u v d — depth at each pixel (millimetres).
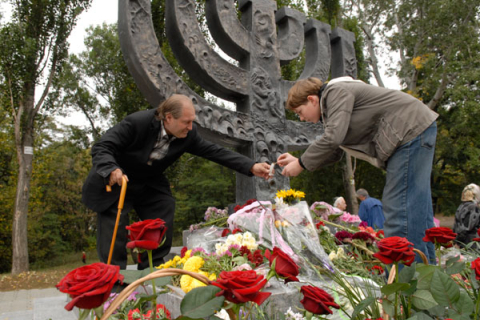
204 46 3670
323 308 810
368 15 17703
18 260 10062
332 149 1932
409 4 14883
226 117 3697
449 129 16719
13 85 10227
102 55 15812
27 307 4484
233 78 3883
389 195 1939
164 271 742
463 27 13555
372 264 1894
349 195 12781
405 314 1025
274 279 1583
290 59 4379
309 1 11328
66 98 16094
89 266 666
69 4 10547
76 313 2549
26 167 10516
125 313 1419
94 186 2258
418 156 1863
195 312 697
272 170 2402
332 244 2336
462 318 916
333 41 4992
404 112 1896
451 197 18453
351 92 1959
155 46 3316
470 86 14086
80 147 17938
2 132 15383
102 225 2328
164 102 2299
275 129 4074
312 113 2160
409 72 15758
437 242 1297
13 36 10102
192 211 20109
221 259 1744
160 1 8266
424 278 1028
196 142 2553
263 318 1134
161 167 2480
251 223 2061
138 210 2592
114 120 10625
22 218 10297
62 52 10773
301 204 2191
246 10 4273
